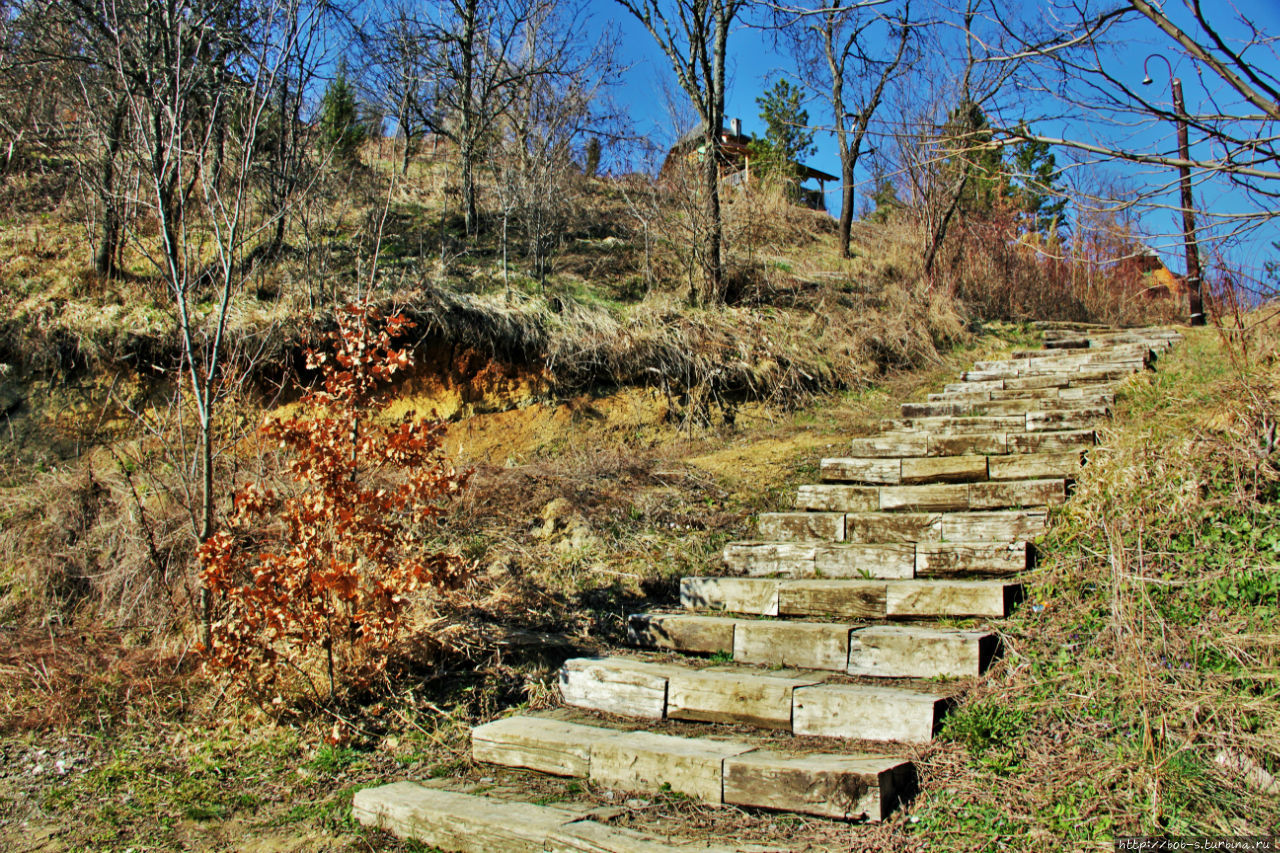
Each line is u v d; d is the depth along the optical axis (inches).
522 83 467.8
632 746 137.3
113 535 223.3
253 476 239.1
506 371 313.4
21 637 197.8
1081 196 132.3
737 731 147.3
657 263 404.5
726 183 494.9
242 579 199.6
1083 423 240.1
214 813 137.6
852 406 326.0
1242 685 124.8
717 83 396.8
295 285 306.5
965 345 387.9
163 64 217.6
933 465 229.3
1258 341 215.5
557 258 405.4
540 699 169.5
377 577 180.7
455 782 143.2
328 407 181.0
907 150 424.5
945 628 160.7
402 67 436.1
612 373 322.3
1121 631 134.9
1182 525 160.2
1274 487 159.3
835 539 210.4
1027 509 201.8
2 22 325.4
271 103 305.4
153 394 274.7
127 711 173.2
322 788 145.6
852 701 139.4
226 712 170.7
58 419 266.2
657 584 209.2
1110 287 478.6
